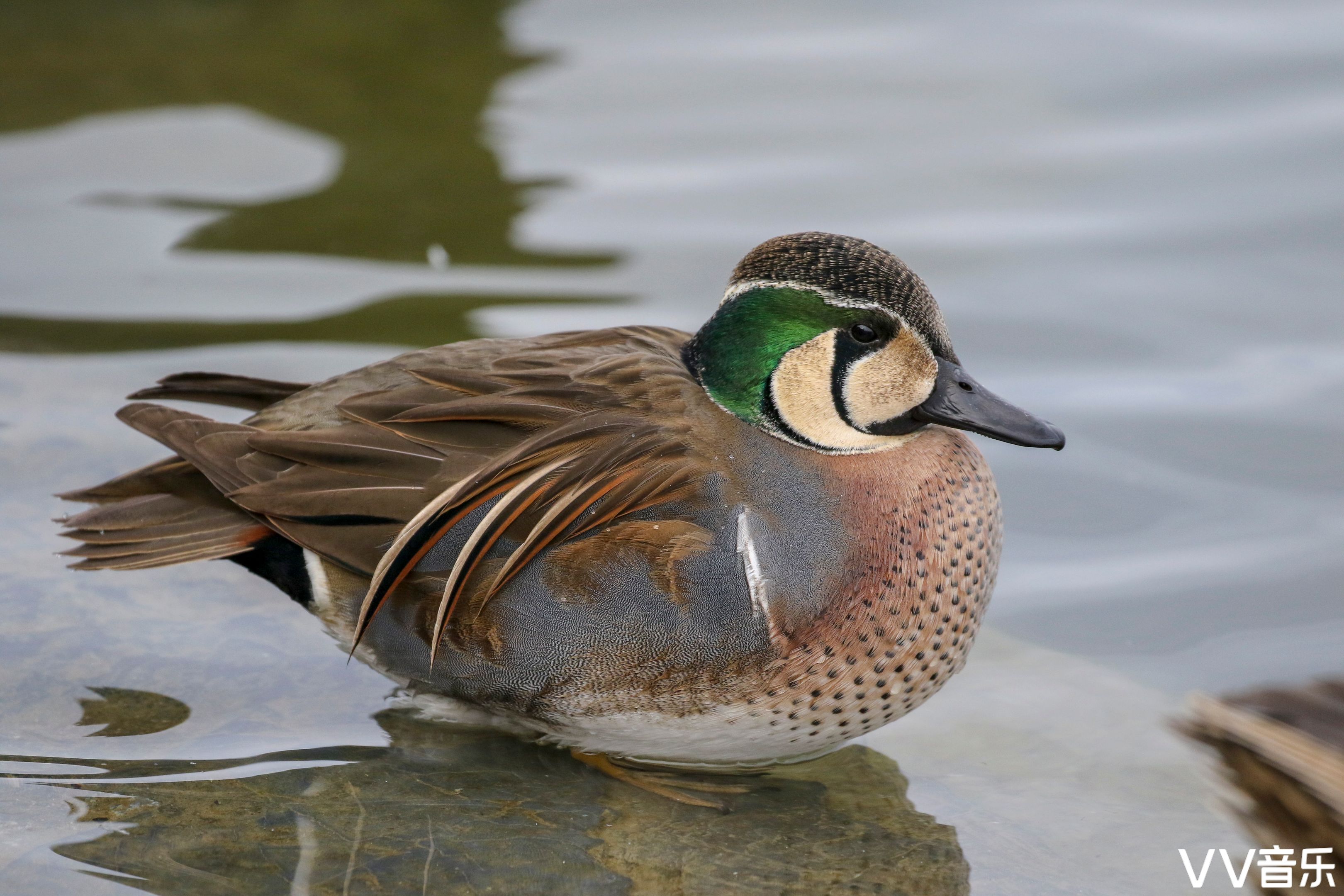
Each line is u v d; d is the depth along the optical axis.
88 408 12.16
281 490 8.92
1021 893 7.89
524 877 7.78
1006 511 11.70
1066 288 13.85
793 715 8.80
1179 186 15.12
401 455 8.91
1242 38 17.47
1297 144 15.56
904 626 8.86
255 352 12.99
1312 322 13.31
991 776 9.06
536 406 8.97
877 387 9.03
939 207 14.99
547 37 18.39
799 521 8.76
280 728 9.04
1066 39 17.86
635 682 8.65
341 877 7.66
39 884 7.45
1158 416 12.44
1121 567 11.06
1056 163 15.62
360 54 17.75
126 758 8.61
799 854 8.18
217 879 7.57
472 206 15.30
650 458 8.79
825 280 8.95
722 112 16.75
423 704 9.34
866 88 17.16
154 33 17.95
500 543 8.70
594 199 15.36
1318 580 10.77
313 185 15.68
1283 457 11.95
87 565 9.18
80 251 14.42
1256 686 9.61
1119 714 9.64
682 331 10.67
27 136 16.09
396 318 13.59
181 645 9.83
